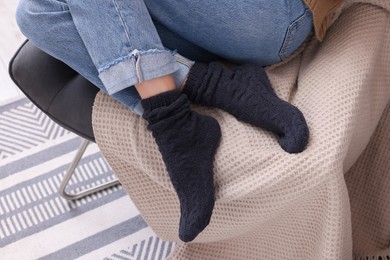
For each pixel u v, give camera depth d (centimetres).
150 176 97
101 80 90
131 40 86
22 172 148
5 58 173
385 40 104
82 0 86
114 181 144
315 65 101
